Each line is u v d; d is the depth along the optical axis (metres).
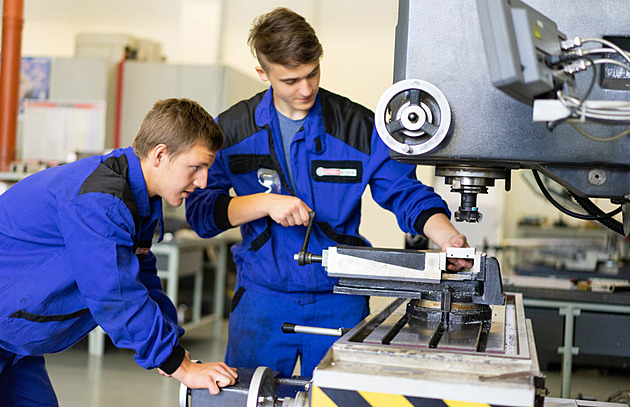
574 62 1.03
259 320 1.88
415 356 1.07
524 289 3.08
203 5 7.75
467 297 1.40
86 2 8.48
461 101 1.28
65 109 6.68
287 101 1.74
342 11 7.51
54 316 1.49
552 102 1.00
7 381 1.67
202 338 5.56
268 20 1.60
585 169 1.29
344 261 1.35
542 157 1.26
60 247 1.47
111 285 1.34
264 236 1.84
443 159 1.32
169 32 8.45
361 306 1.91
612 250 4.62
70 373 4.34
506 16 0.94
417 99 1.29
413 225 1.74
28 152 6.77
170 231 5.50
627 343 3.00
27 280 1.45
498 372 1.03
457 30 1.27
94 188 1.38
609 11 1.21
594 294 3.00
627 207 1.37
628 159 1.24
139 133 1.49
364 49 7.47
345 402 1.03
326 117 1.86
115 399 3.83
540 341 3.09
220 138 1.51
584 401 1.53
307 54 1.59
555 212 8.44
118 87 6.82
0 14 6.23
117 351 4.98
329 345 1.86
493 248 4.48
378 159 1.84
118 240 1.37
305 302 1.85
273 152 1.86
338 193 1.87
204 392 1.33
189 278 6.64
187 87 6.65
